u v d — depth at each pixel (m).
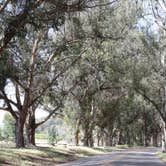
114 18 39.12
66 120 70.50
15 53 31.50
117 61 48.94
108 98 74.50
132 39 48.97
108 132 98.44
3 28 22.69
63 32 37.56
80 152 53.91
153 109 101.56
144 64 52.44
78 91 62.62
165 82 54.47
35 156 37.09
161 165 34.28
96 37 37.22
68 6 22.80
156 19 36.50
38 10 22.16
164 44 48.53
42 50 39.41
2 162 30.14
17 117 41.91
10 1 21.86
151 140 137.12
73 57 42.22
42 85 42.50
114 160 40.97
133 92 66.50
